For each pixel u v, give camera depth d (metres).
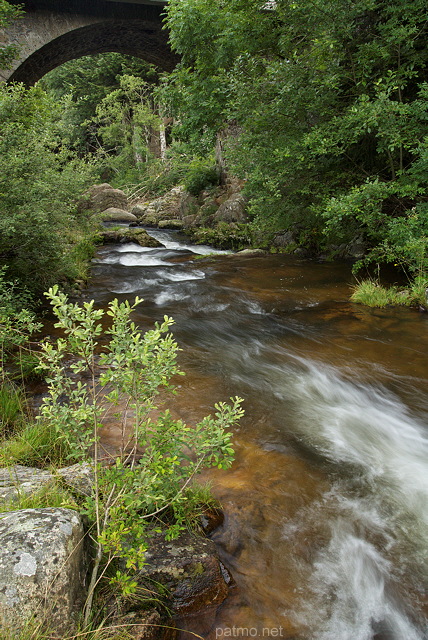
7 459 3.06
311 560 2.53
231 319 7.20
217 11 12.59
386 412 4.31
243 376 5.02
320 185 10.25
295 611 2.24
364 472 3.34
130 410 4.04
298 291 8.77
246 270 10.81
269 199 10.62
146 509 2.62
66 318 2.28
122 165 34.97
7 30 16.41
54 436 3.36
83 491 2.60
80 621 1.88
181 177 26.75
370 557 2.57
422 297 7.40
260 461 3.43
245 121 10.52
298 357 5.62
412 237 7.58
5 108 7.57
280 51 11.84
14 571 1.78
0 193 6.34
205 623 2.15
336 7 8.71
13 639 1.65
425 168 7.87
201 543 2.49
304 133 9.44
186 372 5.07
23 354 5.27
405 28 8.21
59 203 7.34
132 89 31.70
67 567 1.89
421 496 3.08
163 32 20.09
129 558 1.99
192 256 13.16
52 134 8.54
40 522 2.03
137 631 1.97
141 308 7.76
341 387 4.81
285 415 4.19
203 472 3.26
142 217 23.00
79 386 2.52
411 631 2.18
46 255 7.03
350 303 7.88
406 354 5.61
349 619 2.21
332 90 9.46
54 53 18.70
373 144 10.03
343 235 10.11
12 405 3.92
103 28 18.58
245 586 2.36
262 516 2.83
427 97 8.31
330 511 2.90
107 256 13.16
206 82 13.12
